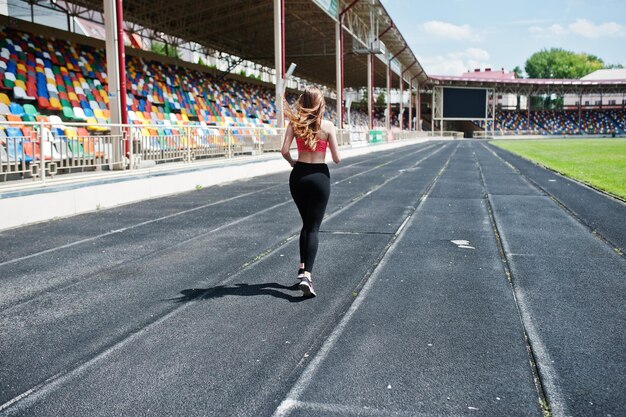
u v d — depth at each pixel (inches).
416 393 112.3
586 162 919.0
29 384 119.2
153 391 114.7
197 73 1234.6
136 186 432.1
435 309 165.8
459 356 131.0
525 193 470.3
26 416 105.2
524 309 165.3
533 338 141.9
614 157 1080.8
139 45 1188.5
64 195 355.3
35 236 287.3
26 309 171.0
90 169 434.3
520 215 348.8
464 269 213.5
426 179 604.7
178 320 159.0
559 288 187.0
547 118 3715.6
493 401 108.8
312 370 123.8
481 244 260.4
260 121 1375.5
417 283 194.2
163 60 1111.6
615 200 423.2
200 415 104.7
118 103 487.8
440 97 3253.0
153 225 319.6
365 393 112.5
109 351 136.9
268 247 257.8
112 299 180.4
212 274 210.1
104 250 253.9
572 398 109.7
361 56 1788.9
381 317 159.2
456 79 3203.7
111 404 109.5
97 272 215.0
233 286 193.8
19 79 666.2
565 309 165.0
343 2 1315.2
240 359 130.6
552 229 299.0
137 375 122.7
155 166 502.9
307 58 1845.5
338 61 1273.4
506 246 255.0
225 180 591.8
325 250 249.4
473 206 390.0
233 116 1256.8
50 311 168.9
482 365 125.8
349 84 2876.5
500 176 644.7
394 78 2586.1
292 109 182.7
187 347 138.6
